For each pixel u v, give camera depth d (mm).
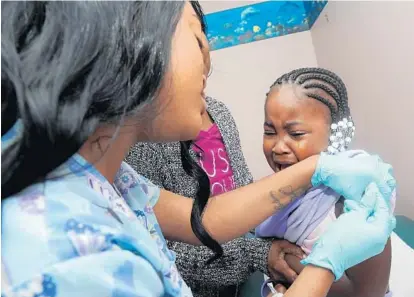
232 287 1071
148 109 486
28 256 382
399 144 1322
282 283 867
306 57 1920
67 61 378
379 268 799
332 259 660
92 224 424
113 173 551
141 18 418
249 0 1841
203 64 553
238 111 1938
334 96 803
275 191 746
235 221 740
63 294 377
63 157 404
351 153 796
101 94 407
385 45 1288
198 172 773
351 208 740
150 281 449
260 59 1910
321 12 1725
